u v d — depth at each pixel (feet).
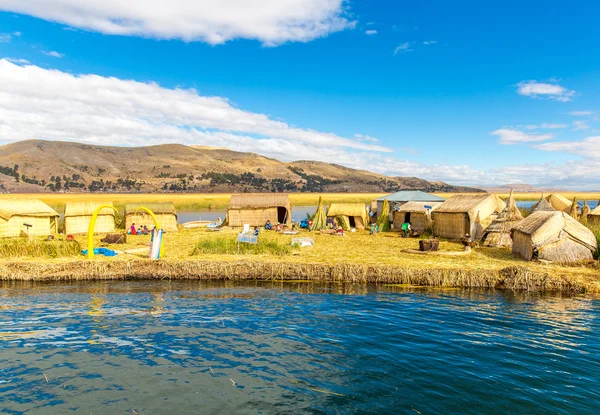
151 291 65.21
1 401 30.94
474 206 114.73
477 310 54.60
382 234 134.31
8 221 107.86
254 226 149.89
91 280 71.87
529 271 66.49
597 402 30.94
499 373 35.70
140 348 41.47
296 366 37.32
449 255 87.61
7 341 43.19
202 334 45.60
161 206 139.85
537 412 29.58
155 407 30.32
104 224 129.90
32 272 70.85
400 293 63.82
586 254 78.79
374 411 29.76
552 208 140.05
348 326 48.19
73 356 39.37
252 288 67.26
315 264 73.72
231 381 34.45
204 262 74.59
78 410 29.81
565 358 38.83
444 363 37.78
